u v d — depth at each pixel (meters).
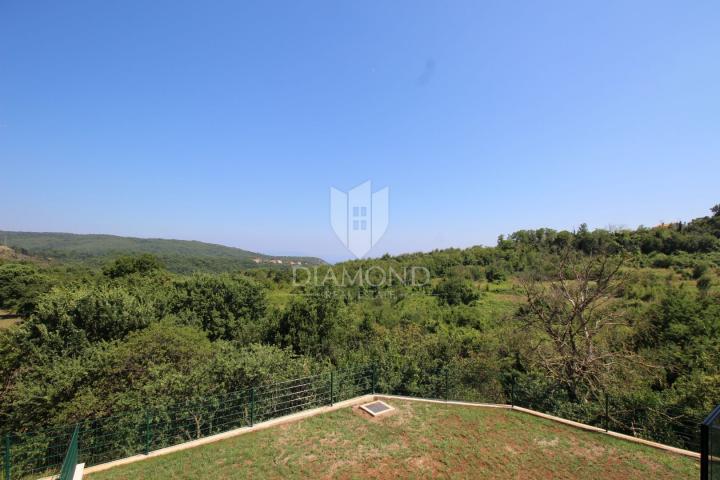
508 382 17.48
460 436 10.63
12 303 42.41
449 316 35.88
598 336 19.92
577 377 16.38
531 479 8.58
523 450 9.92
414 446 9.93
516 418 12.05
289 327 26.23
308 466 8.85
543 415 12.26
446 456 9.49
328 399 14.06
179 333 17.73
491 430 11.09
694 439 11.38
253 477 8.32
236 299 29.39
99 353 14.87
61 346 16.38
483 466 9.09
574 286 18.50
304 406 13.92
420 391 17.45
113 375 14.43
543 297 19.05
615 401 12.89
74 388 13.58
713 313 21.05
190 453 9.34
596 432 11.10
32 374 14.16
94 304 18.39
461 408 12.74
